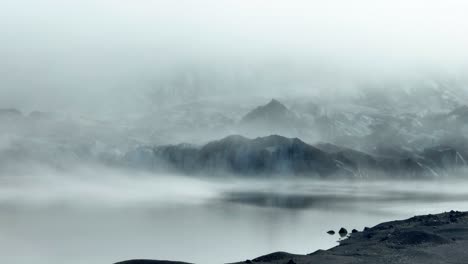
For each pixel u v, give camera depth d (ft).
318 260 278.67
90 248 395.34
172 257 349.41
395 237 339.57
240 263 281.13
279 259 291.79
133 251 379.55
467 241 324.19
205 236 455.63
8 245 412.98
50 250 389.19
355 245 332.39
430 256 282.77
